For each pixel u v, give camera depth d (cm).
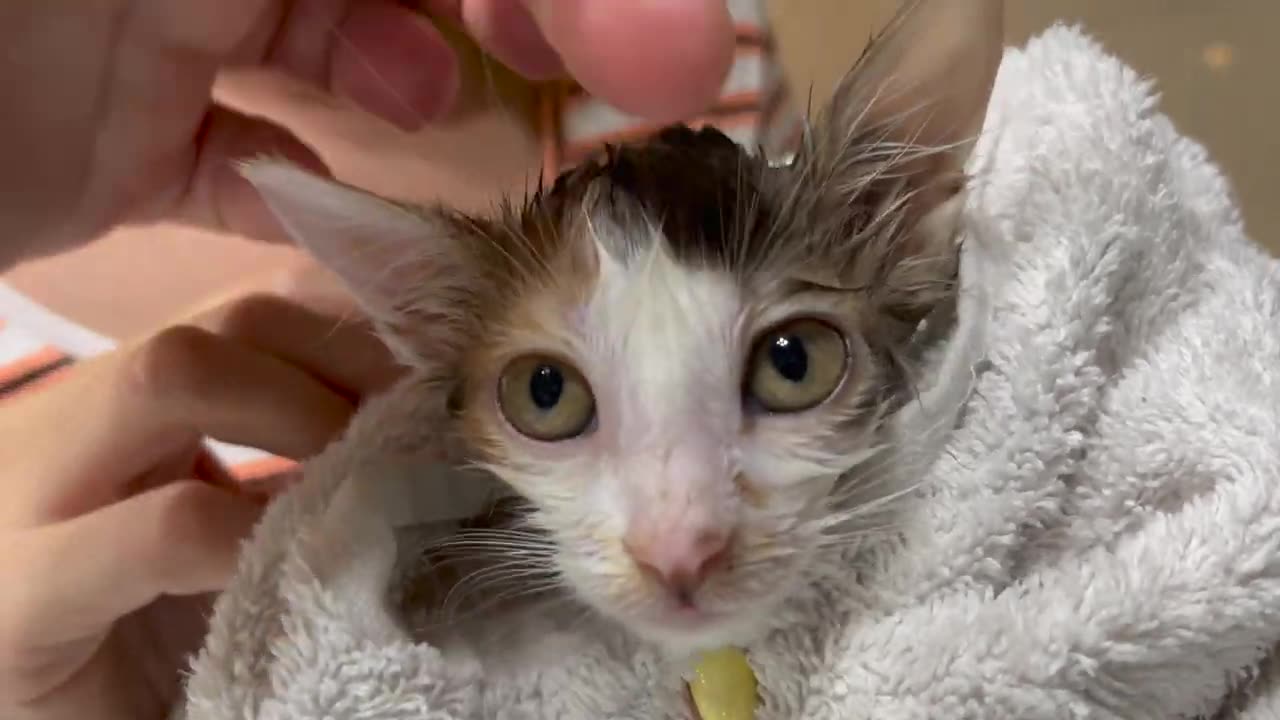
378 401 21
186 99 23
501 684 20
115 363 22
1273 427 19
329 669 19
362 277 20
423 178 26
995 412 19
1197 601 18
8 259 22
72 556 20
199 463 24
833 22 33
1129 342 21
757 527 18
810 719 19
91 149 22
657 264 19
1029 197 21
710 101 19
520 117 25
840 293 19
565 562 19
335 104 25
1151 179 21
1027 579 19
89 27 20
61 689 22
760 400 19
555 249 20
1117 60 23
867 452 19
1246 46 31
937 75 19
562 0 17
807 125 21
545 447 20
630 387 19
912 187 20
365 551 19
